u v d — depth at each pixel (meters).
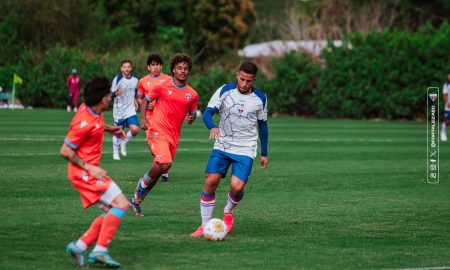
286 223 21.72
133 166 35.38
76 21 121.19
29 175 30.92
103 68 100.75
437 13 124.06
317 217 22.81
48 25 119.25
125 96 37.56
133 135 38.16
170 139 23.58
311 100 92.88
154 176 22.50
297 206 24.89
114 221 15.77
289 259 17.00
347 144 50.78
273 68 97.00
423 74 85.75
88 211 22.69
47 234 19.19
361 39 90.81
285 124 76.56
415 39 86.62
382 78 87.88
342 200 26.41
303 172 34.50
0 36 115.06
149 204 24.73
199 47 133.75
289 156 42.00
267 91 96.31
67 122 67.06
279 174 33.66
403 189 29.52
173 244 18.34
